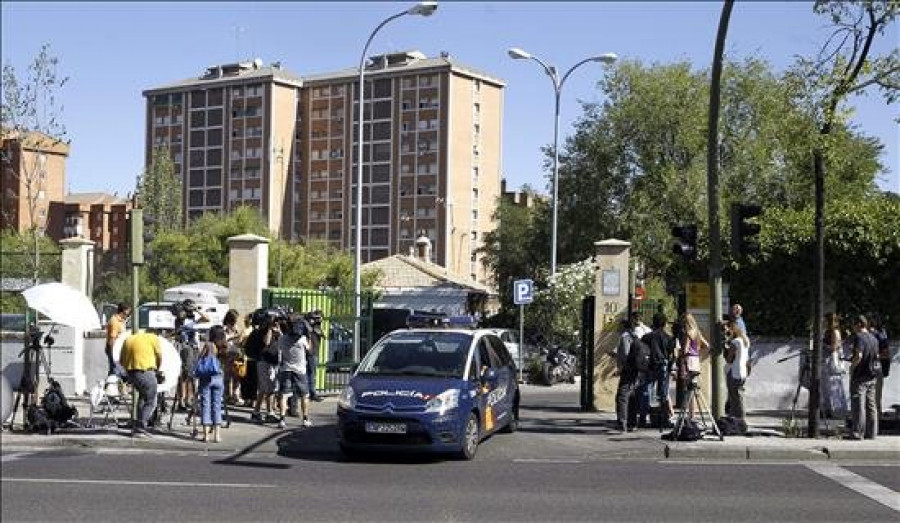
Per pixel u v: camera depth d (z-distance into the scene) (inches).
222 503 387.9
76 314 603.5
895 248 730.8
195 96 4350.4
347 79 4151.1
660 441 594.9
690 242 631.8
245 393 732.0
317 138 4217.5
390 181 4013.3
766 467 519.2
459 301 2603.3
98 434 593.3
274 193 4153.5
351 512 371.2
